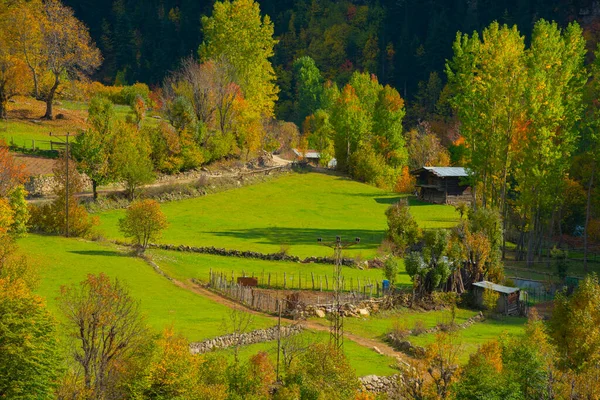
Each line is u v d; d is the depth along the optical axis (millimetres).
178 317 60094
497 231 90688
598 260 110438
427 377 52312
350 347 59906
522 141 106375
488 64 110750
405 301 76375
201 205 118312
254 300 68688
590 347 55250
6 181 78812
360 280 81750
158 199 115875
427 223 118938
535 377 49938
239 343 53312
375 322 69312
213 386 42750
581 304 58688
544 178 102562
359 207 130375
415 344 61938
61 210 86125
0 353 38625
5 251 56000
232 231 103562
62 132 130000
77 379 40656
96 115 106625
